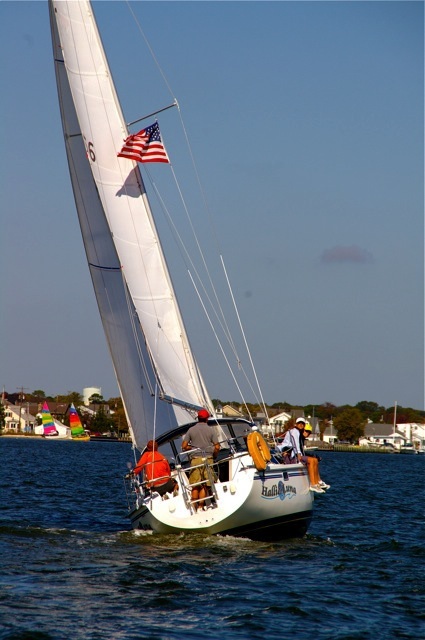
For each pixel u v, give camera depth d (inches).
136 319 1501.0
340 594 1046.4
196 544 1305.4
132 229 1497.3
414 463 7829.7
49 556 1223.5
